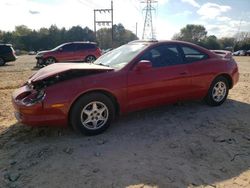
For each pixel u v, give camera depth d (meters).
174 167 3.55
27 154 3.91
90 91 4.20
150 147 4.07
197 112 5.50
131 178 3.30
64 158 3.77
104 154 3.85
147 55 4.79
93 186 3.17
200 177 3.36
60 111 4.04
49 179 3.32
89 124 4.35
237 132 4.61
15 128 4.88
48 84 4.11
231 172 3.48
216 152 3.95
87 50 18.36
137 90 4.58
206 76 5.43
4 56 19.36
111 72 4.41
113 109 4.46
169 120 5.08
